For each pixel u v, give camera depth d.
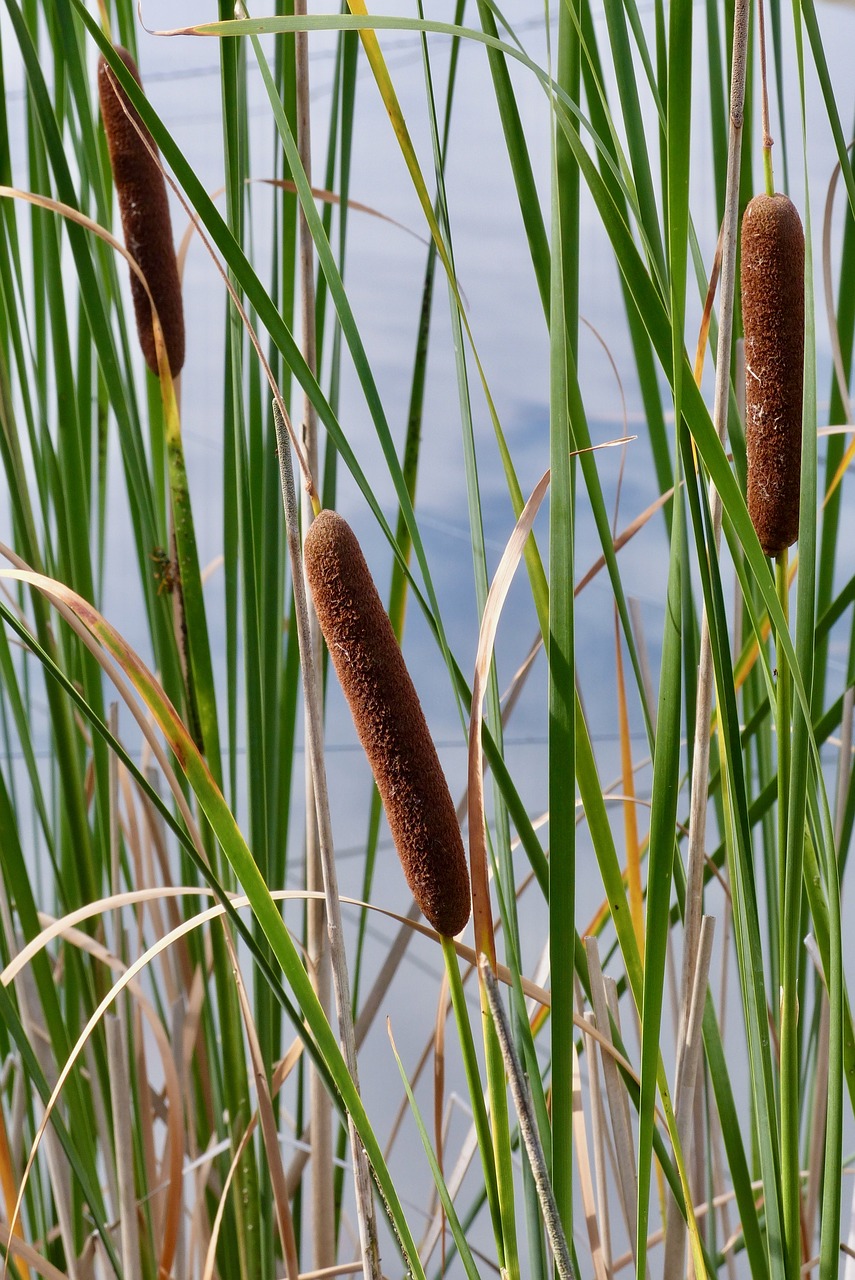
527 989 1.94
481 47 5.00
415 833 1.75
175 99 5.55
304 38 1.91
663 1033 3.83
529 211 1.91
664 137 1.89
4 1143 2.08
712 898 3.91
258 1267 2.21
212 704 2.02
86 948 2.12
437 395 5.98
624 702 1.99
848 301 2.17
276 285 2.08
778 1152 1.94
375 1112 4.55
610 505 5.72
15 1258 2.10
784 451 1.83
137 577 5.91
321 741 1.81
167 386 1.99
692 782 1.90
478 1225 3.95
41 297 2.27
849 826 2.03
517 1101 1.77
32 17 2.20
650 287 1.78
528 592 5.72
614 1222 3.64
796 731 1.84
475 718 1.77
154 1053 3.75
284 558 2.09
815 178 3.79
